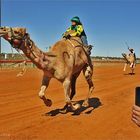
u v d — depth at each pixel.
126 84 19.78
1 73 25.92
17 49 9.21
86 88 17.27
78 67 10.75
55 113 10.67
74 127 9.06
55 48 9.97
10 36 8.98
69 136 8.22
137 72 33.31
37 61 9.35
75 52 10.45
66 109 10.91
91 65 11.59
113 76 26.64
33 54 9.30
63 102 12.59
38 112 10.74
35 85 17.92
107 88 17.44
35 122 9.44
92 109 11.49
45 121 9.59
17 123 9.27
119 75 27.95
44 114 10.47
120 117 10.34
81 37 11.16
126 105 12.34
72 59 10.13
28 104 12.03
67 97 9.96
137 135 8.47
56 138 8.02
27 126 8.98
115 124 9.50
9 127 8.84
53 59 9.61
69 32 10.98
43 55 9.45
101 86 18.42
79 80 22.05
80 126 9.19
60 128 8.91
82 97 14.04
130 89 17.11
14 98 13.21
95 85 18.94
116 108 11.73
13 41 9.04
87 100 11.70
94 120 9.91
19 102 12.38
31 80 20.83
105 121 9.81
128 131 8.80
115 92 15.84
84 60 10.98
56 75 9.71
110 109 11.55
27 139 7.85
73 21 11.11
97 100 13.35
